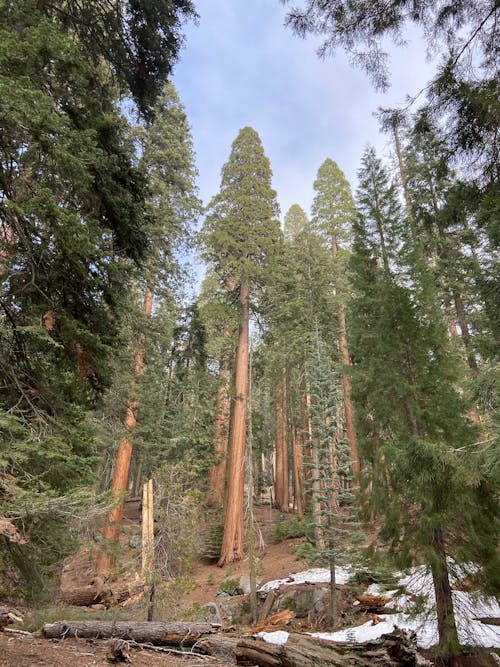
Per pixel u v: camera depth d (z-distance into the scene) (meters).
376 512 7.21
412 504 6.91
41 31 4.88
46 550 5.41
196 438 20.86
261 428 23.22
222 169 22.86
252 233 20.55
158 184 14.99
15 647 4.08
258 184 21.94
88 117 5.96
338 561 11.20
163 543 8.77
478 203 5.41
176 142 17.38
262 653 4.73
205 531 18.77
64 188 5.31
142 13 7.29
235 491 18.25
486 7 4.25
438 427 7.13
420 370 7.59
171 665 4.36
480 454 5.08
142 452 16.72
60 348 5.38
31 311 5.25
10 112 4.14
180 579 8.25
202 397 23.38
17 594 5.75
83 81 5.70
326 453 12.44
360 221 9.23
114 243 6.47
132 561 9.00
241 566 16.36
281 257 21.56
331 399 13.20
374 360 7.81
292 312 21.16
